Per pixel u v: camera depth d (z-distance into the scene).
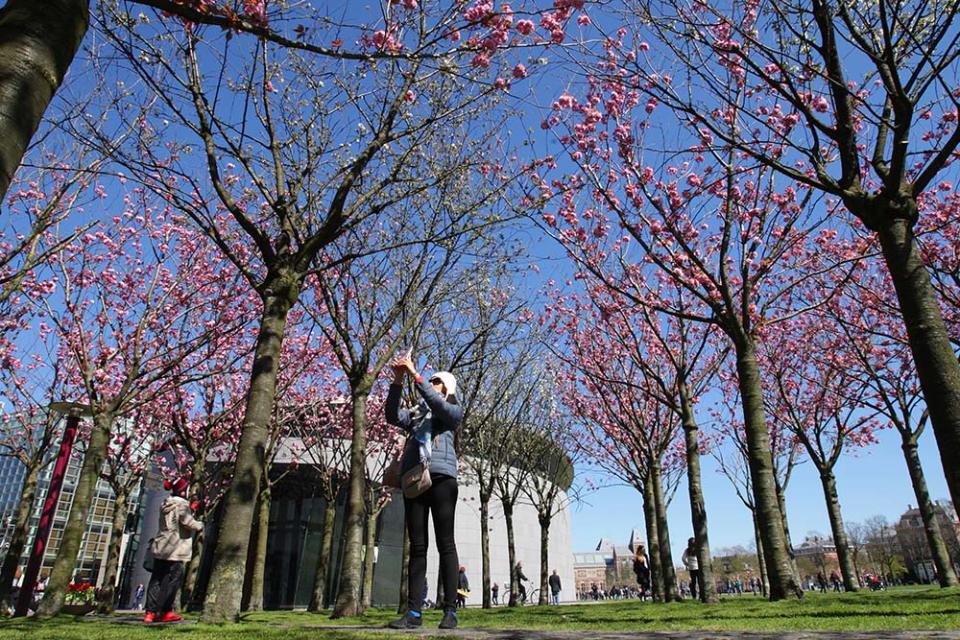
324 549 20.00
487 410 19.38
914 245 5.66
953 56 5.45
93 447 10.74
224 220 12.89
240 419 19.81
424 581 4.59
